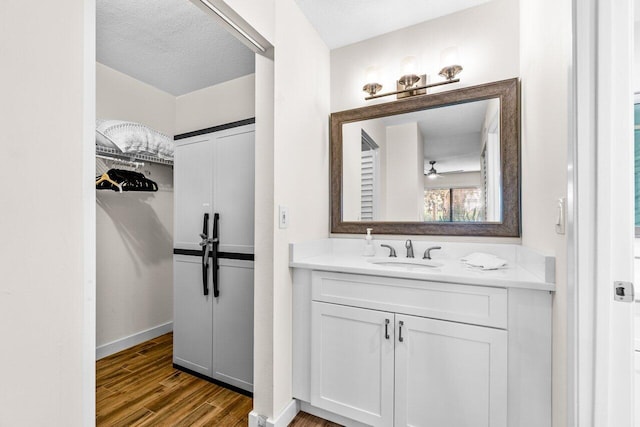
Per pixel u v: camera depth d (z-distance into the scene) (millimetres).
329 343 1527
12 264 560
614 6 821
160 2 1587
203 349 2014
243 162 1899
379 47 2018
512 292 1160
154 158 2439
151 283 2668
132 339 2494
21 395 568
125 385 1925
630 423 827
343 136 2092
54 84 620
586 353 853
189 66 2260
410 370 1341
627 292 823
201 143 2074
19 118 568
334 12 1776
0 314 543
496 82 1673
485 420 1199
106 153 2225
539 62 1262
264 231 1495
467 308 1238
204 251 1985
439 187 1834
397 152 1944
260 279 1505
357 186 2053
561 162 998
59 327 623
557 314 1044
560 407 1016
